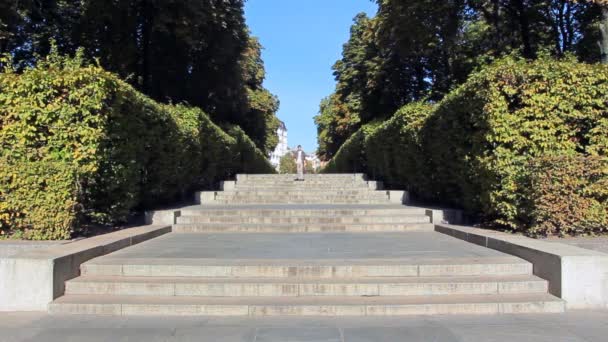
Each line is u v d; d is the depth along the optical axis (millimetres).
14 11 16000
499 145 9406
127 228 11008
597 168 8516
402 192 16906
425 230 12055
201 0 18422
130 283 6551
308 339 5129
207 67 23594
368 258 7664
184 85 23875
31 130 8555
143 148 11102
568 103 9172
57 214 8180
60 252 6891
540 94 9203
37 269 6207
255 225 12078
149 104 11344
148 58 20844
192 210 13047
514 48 20906
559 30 20234
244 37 23781
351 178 22969
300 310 5969
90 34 19641
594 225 8570
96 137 8734
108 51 19703
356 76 32938
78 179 8508
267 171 38375
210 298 6375
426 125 13523
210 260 7406
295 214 13062
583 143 9391
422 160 14219
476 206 10859
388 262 7219
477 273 7031
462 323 5668
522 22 19938
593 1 14570
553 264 6484
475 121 10086
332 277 6934
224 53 22484
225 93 25969
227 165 22266
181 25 18969
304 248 8938
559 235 8648
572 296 6246
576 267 6273
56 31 19109
